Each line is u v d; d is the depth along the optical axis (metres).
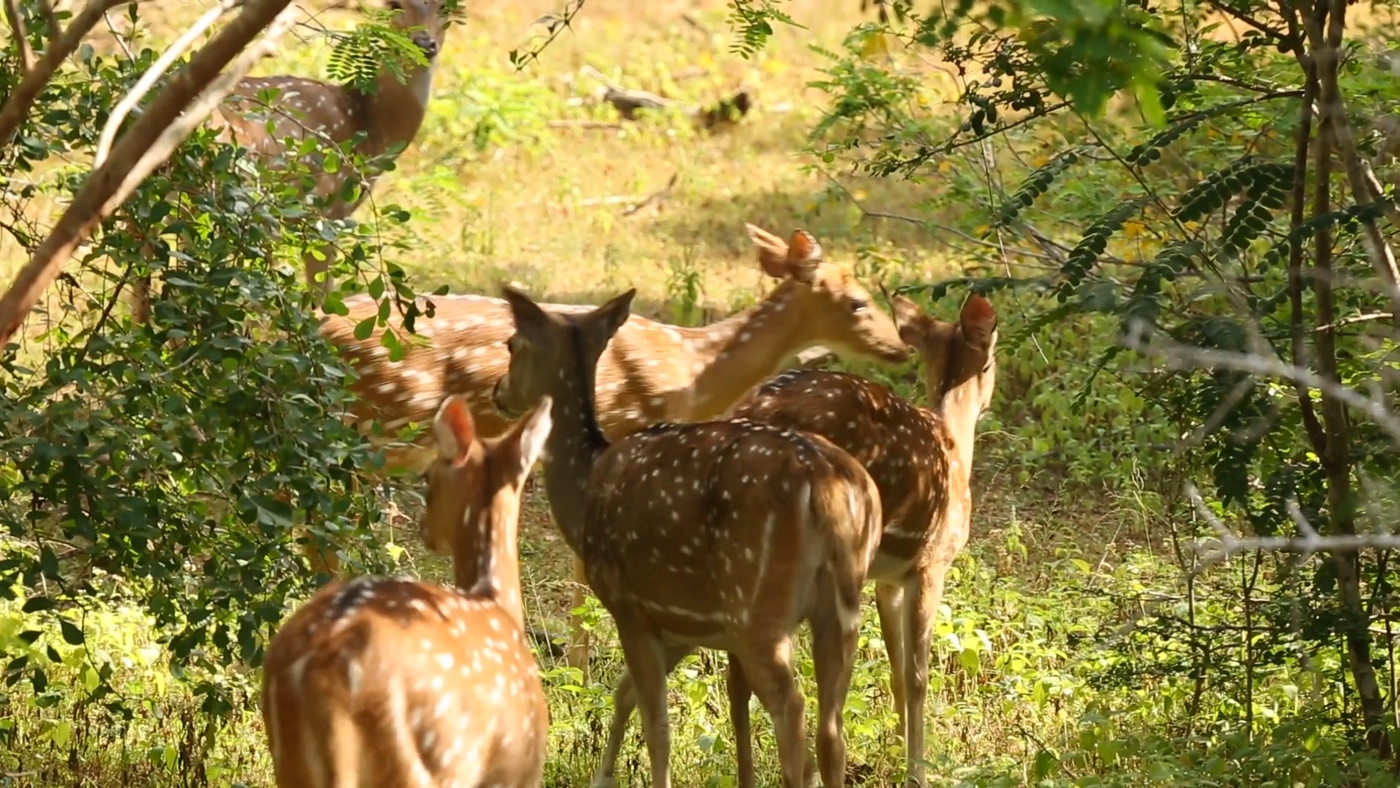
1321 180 9.66
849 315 14.20
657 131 28.23
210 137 9.46
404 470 12.03
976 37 10.69
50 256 6.19
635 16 34.91
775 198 25.14
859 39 16.09
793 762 9.25
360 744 6.69
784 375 11.26
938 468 11.20
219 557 9.53
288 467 9.27
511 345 10.70
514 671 7.37
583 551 10.23
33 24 9.20
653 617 9.88
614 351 13.62
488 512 8.14
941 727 11.70
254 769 10.59
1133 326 9.10
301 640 6.75
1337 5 9.59
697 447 9.66
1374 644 10.76
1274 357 9.66
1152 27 5.84
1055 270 14.43
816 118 28.58
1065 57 5.28
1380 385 9.25
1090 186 14.89
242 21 6.07
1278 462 10.49
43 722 10.56
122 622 12.12
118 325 9.71
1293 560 10.38
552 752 11.21
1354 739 10.12
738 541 9.30
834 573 9.29
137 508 8.81
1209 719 11.15
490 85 26.83
